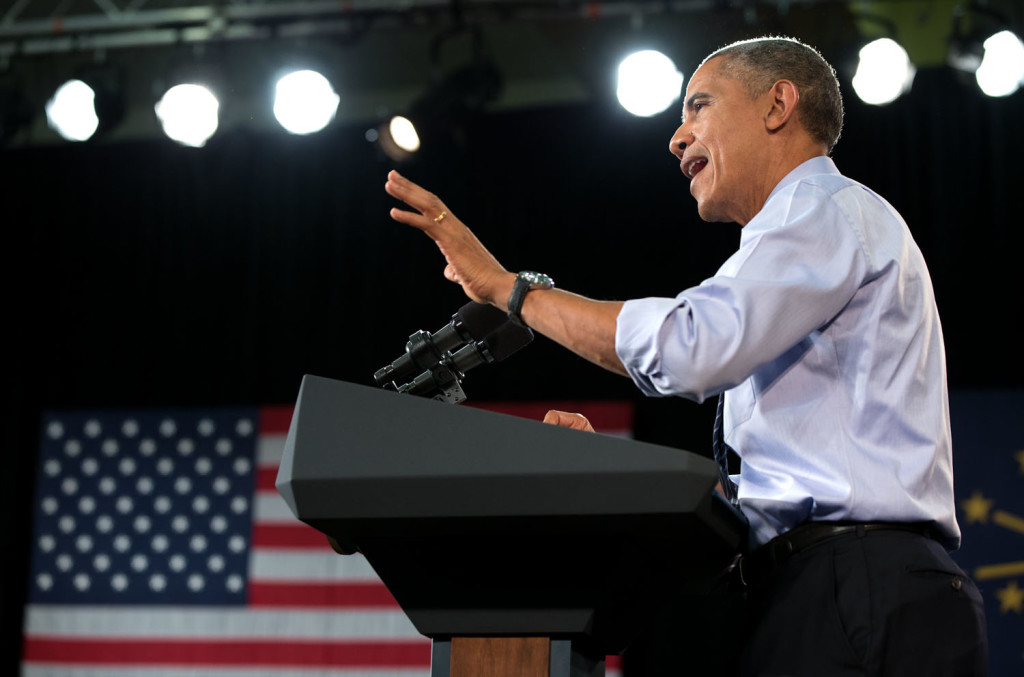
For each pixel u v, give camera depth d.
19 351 12.84
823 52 9.90
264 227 12.64
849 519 2.50
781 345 2.43
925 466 2.54
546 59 11.95
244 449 12.11
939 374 2.71
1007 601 10.20
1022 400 10.68
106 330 12.75
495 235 11.96
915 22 10.77
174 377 12.49
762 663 2.48
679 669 10.54
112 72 11.34
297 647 11.37
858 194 2.72
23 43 11.40
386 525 2.17
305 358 12.24
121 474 12.27
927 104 11.34
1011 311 10.87
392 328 12.12
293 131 10.68
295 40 11.05
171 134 10.88
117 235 12.95
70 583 12.00
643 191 11.83
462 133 10.60
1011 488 10.49
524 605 2.23
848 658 2.38
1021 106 11.15
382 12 10.64
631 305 2.52
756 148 3.02
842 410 2.59
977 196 11.11
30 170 13.22
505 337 2.74
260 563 11.70
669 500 2.01
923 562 2.43
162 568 11.88
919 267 2.73
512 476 2.06
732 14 9.90
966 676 2.38
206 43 11.00
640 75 10.16
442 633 2.28
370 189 12.48
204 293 12.62
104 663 11.69
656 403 11.42
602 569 2.19
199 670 11.48
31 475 12.58
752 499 2.62
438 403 2.16
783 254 2.54
